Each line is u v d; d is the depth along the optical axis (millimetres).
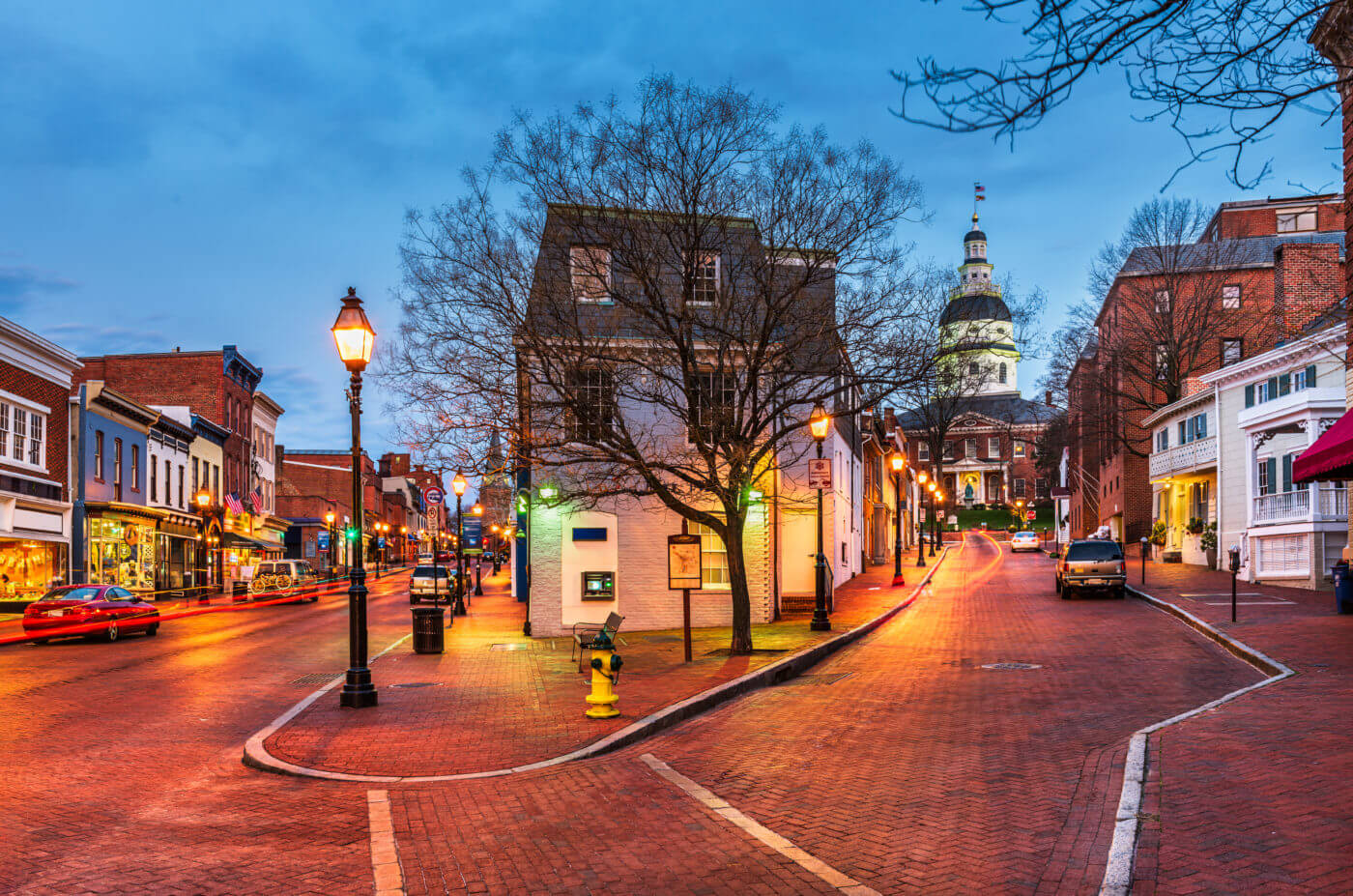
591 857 6734
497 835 7340
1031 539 67375
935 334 18016
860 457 44438
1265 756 8406
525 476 27016
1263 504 32000
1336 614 20922
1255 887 5496
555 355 17531
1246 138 4621
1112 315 54781
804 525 28688
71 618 23969
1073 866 6156
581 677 16109
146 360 52469
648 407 24344
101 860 6762
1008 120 4113
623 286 19078
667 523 24578
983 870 6195
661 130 17344
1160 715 11195
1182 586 31062
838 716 12125
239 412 56594
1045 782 8312
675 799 8273
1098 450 65375
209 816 8016
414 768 9641
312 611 37406
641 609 24359
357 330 13969
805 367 19500
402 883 6230
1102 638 19516
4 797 8656
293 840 7281
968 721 11383
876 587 35281
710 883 6133
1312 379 31188
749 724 11852
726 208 17609
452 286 17719
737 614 18156
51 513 35656
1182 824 6676
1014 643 19312
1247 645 16359
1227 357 50594
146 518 42656
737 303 18828
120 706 14039
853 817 7570
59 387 36719
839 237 17594
